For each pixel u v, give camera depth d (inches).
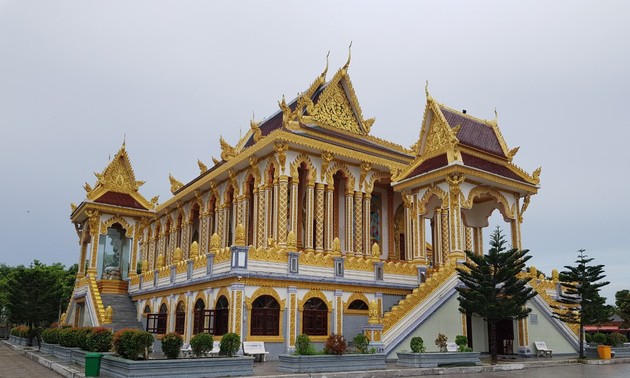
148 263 1952.5
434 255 1307.8
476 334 1098.7
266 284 900.6
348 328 989.2
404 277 1101.1
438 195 1125.1
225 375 657.0
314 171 1204.5
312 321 946.7
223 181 1423.5
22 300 1529.3
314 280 952.9
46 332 1216.8
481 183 1139.3
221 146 1444.4
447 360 829.8
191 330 1010.1
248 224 1298.0
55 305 1627.7
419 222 1165.1
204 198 1540.4
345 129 1365.7
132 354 657.0
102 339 842.2
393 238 1421.0
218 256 946.1
